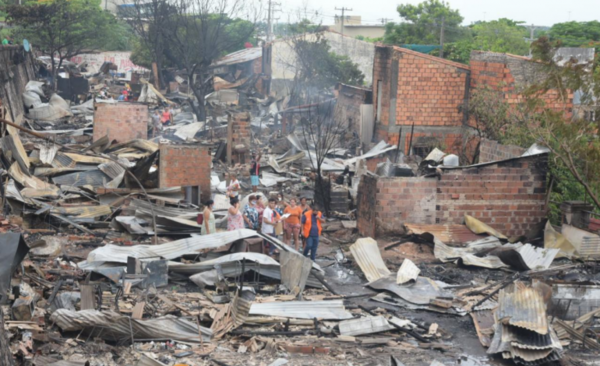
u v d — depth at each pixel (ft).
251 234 57.26
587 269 60.39
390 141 124.36
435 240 64.54
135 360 38.09
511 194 69.05
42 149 90.63
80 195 76.95
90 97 195.62
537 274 58.39
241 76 243.60
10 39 208.03
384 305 51.13
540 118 87.56
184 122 159.84
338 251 66.03
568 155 69.41
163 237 66.33
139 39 248.93
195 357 39.19
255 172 95.14
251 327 44.70
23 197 70.18
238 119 112.47
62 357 36.91
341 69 195.52
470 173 68.39
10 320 38.93
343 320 46.39
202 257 57.11
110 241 63.82
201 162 79.82
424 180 68.03
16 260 40.06
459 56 199.31
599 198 76.23
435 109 124.06
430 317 48.93
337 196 82.58
